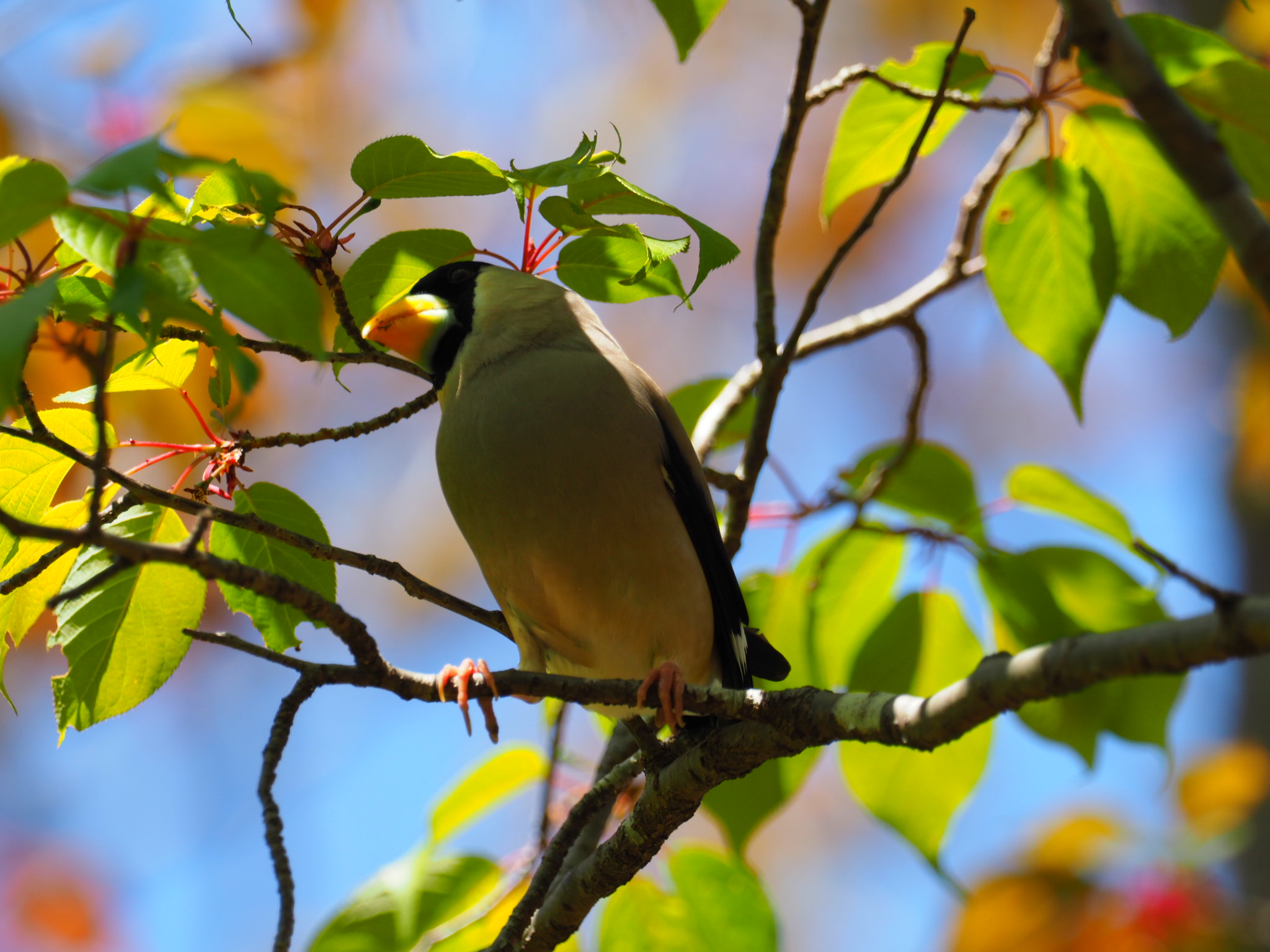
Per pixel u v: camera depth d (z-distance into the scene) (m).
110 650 6.39
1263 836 11.42
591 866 6.75
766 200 7.76
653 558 7.57
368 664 5.12
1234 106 6.59
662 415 7.97
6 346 3.72
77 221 4.35
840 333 8.95
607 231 5.93
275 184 4.42
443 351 8.27
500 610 8.10
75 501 6.27
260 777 5.09
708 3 6.66
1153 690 7.86
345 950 7.34
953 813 7.92
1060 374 7.43
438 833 8.23
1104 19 4.68
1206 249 7.13
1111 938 10.51
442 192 5.94
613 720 8.87
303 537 5.95
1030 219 7.21
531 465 7.43
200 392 7.91
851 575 8.41
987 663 4.71
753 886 7.93
